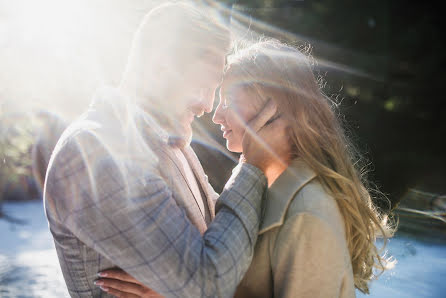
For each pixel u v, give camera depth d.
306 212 1.29
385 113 10.93
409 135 10.71
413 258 3.08
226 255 1.24
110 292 1.32
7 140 5.39
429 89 11.08
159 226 1.21
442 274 2.66
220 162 5.27
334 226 1.30
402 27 11.47
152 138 1.40
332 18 10.73
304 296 1.29
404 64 11.47
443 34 11.45
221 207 1.36
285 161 1.46
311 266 1.28
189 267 1.19
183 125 1.54
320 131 1.47
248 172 1.38
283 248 1.31
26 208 6.77
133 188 1.21
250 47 1.55
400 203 5.54
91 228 1.21
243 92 1.49
